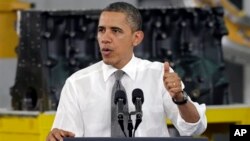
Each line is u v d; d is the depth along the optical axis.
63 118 10.40
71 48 14.79
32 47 14.70
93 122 10.33
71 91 10.46
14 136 14.76
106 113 10.31
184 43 15.30
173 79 9.63
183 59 15.27
